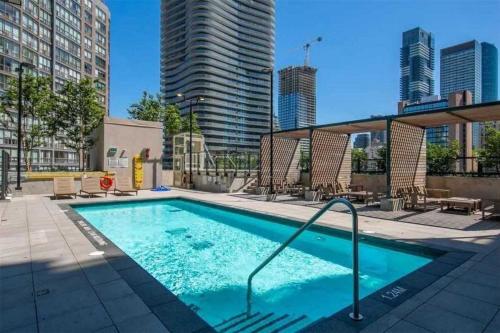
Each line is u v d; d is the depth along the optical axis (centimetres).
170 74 8125
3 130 4344
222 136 6216
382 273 554
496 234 669
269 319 397
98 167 1936
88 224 770
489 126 2823
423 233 680
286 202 1248
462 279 395
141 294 349
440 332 271
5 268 439
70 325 282
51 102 2191
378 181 1486
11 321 290
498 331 273
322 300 453
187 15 7450
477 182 1110
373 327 278
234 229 942
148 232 905
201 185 1895
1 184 1366
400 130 1134
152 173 1939
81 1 6250
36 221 811
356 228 299
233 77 5834
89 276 407
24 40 4950
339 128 1400
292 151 1819
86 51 6400
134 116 3359
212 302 450
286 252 684
